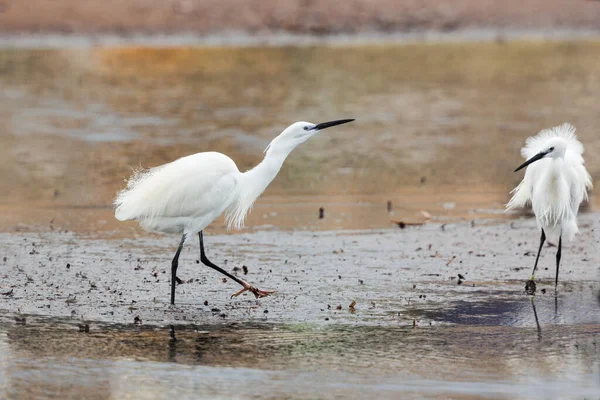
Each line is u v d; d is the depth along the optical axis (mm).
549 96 26734
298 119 23547
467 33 36906
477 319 10742
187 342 10031
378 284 12016
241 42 34719
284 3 37125
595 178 18031
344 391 8773
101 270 12641
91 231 14789
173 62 31578
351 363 9461
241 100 25906
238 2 36750
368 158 20078
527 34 36969
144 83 28328
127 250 13711
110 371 9258
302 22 36312
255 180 11781
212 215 11461
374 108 25047
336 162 19797
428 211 16109
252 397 8648
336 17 36906
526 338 10141
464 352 9742
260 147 20469
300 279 12234
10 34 34062
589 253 13609
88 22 34781
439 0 38969
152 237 14523
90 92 26984
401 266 12844
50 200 16781
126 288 11852
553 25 37719
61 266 12805
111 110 24641
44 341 10039
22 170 18812
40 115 23953
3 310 10969
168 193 11125
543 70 30766
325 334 10250
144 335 10227
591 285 12047
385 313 10914
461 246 13914
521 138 21734
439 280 12219
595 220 15469
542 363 9445
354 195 17250
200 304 11258
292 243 14062
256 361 9516
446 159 19938
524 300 11414
